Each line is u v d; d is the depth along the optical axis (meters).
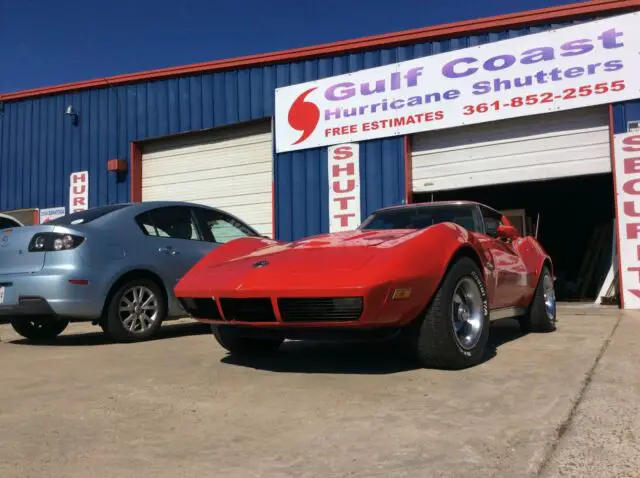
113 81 12.77
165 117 12.29
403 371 3.78
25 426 2.78
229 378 3.73
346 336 3.52
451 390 3.24
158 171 12.63
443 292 3.64
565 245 15.47
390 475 2.10
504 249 4.84
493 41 9.19
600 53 8.40
